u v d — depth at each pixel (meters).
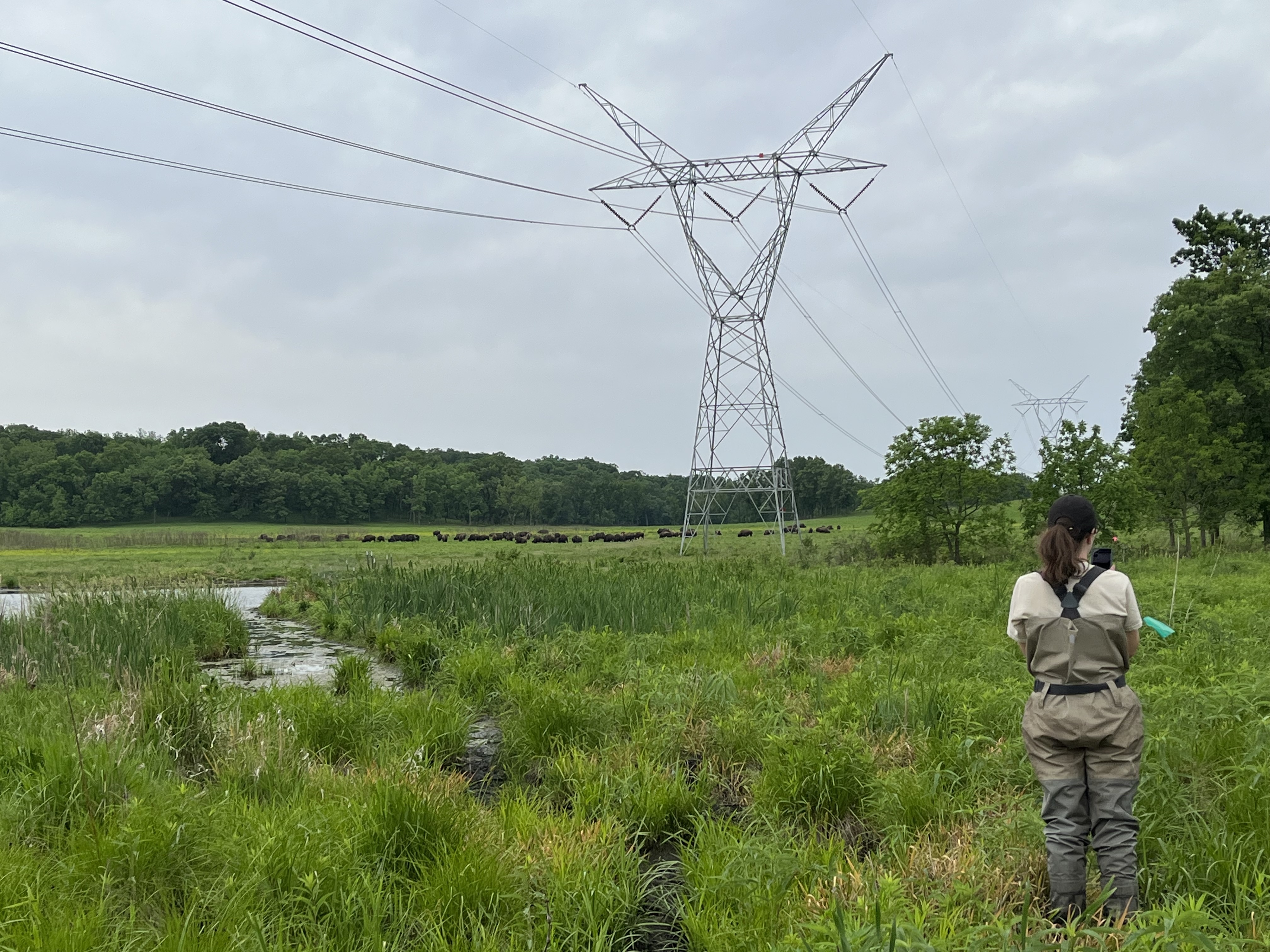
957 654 9.10
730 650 9.95
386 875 3.87
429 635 12.01
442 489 152.50
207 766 5.78
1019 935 2.90
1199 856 3.78
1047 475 28.30
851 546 35.47
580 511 164.25
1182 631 9.23
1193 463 28.78
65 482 122.38
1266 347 32.44
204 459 137.12
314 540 73.81
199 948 3.11
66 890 3.59
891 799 4.82
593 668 9.18
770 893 3.66
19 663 9.70
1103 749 3.55
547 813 4.93
